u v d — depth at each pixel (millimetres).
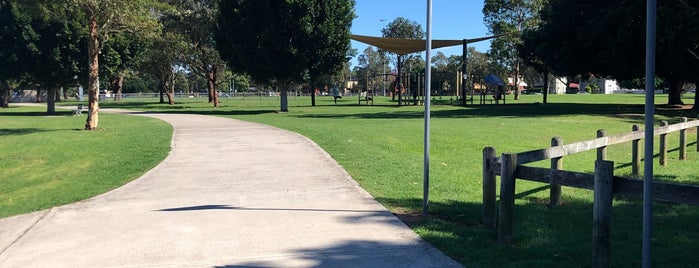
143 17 21000
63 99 92688
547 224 6121
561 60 30156
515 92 58750
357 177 9016
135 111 38781
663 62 27547
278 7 31469
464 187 8422
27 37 33906
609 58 27312
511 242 5266
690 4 23859
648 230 3729
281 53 32125
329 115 29125
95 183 9547
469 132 16594
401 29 56281
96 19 20078
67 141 15898
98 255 5262
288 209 6910
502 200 5227
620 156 12477
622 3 26328
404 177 9094
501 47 57094
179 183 8805
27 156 13359
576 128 18203
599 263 4254
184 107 48031
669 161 11867
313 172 9461
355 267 4785
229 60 34219
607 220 4199
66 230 6223
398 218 6387
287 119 24797
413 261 4902
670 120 21562
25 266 5020
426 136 6367
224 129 18062
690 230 5812
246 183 8648
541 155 6414
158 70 57281
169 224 6332
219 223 6328
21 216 7090
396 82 58688
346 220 6328
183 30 48719
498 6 54219
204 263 4965
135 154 12633
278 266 4848
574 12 28688
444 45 30672
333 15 32375
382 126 19062
